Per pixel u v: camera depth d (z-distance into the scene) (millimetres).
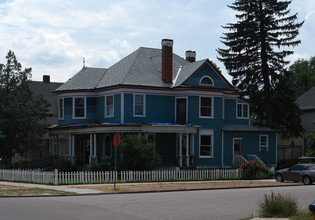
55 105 51625
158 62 38750
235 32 45562
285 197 14711
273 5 44656
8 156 34656
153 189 22016
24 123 33531
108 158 34812
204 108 35938
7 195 18812
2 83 34625
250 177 32062
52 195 19141
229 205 15938
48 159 36438
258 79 45312
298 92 76125
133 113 34375
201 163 35500
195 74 35906
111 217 12961
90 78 38781
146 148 29953
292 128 44938
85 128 33906
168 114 35812
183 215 13562
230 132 37594
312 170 27641
